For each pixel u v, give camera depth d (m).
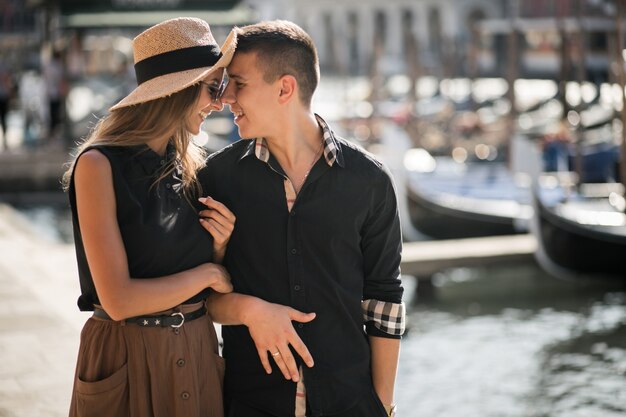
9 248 10.25
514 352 10.36
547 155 18.91
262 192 2.99
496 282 13.55
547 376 9.47
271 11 71.94
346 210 2.98
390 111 30.58
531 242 13.45
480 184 19.42
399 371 9.59
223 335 3.14
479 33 29.78
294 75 2.93
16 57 38.59
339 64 40.56
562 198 16.20
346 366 3.00
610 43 19.02
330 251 2.99
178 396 2.88
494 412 8.46
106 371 2.87
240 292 3.03
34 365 5.84
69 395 5.31
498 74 48.09
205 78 2.87
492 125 24.95
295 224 2.97
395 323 3.08
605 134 21.23
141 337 2.85
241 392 3.04
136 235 2.78
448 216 16.44
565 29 20.75
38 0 22.45
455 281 13.64
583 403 8.70
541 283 13.39
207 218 2.96
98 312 2.88
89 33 23.31
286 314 2.94
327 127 3.00
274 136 2.96
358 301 3.04
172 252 2.84
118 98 22.95
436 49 68.12
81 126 22.72
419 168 21.52
